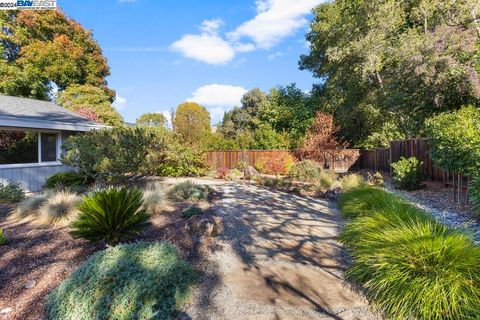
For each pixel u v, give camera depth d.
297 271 3.38
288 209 6.47
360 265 3.13
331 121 16.52
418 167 8.79
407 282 2.50
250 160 16.84
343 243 4.20
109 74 25.02
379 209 4.75
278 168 14.84
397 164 8.96
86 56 21.86
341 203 6.59
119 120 19.38
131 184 8.39
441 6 10.98
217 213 5.81
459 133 5.95
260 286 3.03
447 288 2.34
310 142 15.96
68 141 7.71
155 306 2.58
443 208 6.06
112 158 7.29
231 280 3.16
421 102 10.37
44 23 19.62
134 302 2.50
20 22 18.80
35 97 18.30
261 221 5.45
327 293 2.88
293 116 20.84
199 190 7.46
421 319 2.26
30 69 18.31
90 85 21.06
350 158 17.67
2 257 3.46
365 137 18.89
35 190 8.98
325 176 11.02
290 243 4.30
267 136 18.64
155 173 12.03
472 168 5.61
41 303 2.62
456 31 9.70
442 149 6.39
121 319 2.40
